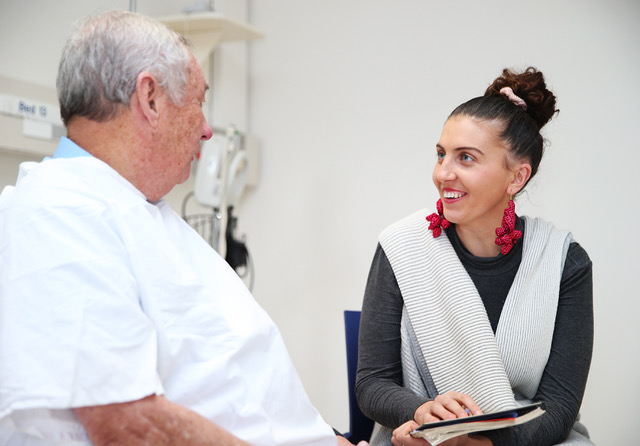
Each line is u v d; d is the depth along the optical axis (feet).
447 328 5.00
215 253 3.98
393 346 5.21
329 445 3.95
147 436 2.97
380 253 5.41
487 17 8.95
